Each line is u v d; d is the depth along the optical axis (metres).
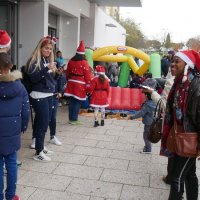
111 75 12.32
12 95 3.32
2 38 3.99
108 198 4.00
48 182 4.34
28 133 6.54
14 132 3.42
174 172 3.32
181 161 3.24
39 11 9.72
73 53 13.68
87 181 4.45
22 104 3.53
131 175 4.75
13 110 3.36
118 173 4.79
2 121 3.32
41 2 9.70
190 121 3.15
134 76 10.31
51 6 10.70
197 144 3.14
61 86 7.54
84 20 15.90
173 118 3.32
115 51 9.85
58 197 3.95
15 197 3.70
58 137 6.48
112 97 9.20
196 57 3.23
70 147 5.87
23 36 9.88
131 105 9.15
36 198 3.90
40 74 4.73
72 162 5.12
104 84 7.50
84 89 7.50
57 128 7.21
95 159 5.32
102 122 7.62
